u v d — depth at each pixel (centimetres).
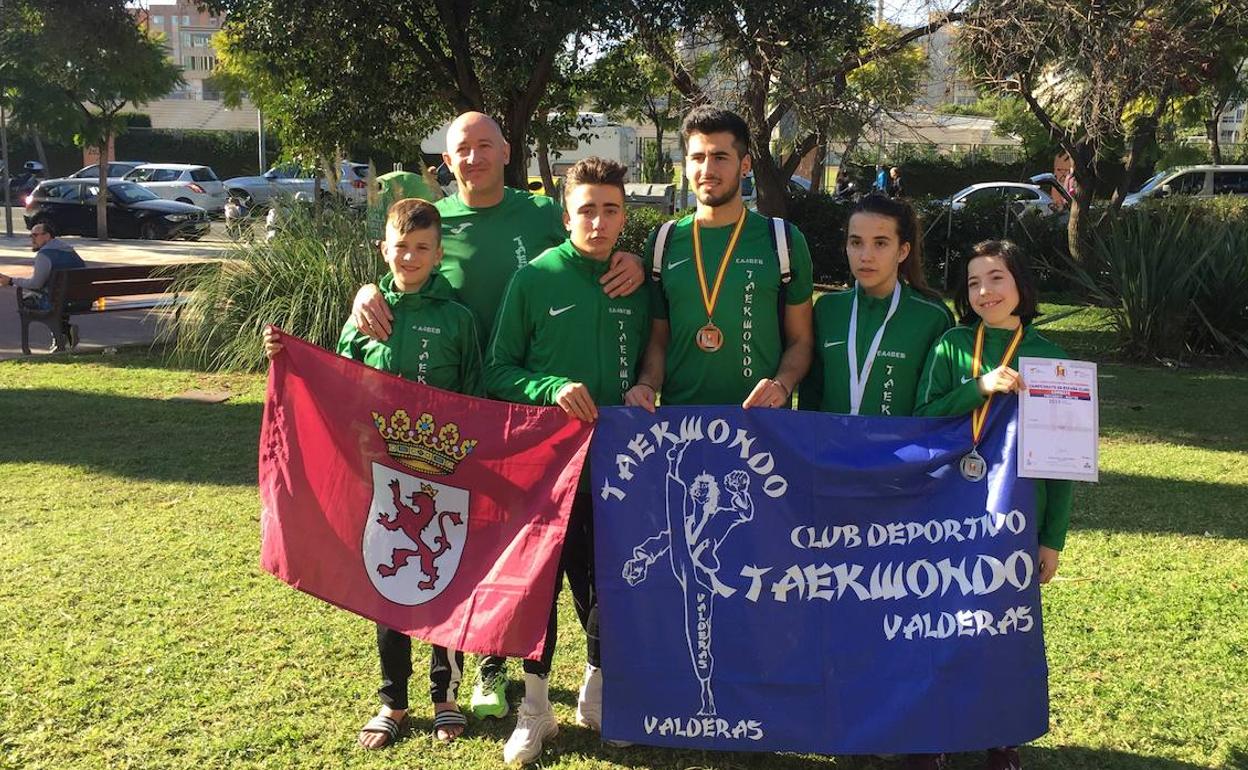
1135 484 656
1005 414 318
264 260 1005
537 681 337
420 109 1309
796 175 2909
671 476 320
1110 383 1002
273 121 1472
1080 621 441
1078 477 309
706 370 330
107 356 1042
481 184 346
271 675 387
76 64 2148
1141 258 1109
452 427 329
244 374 955
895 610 318
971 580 315
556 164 2419
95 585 465
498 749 342
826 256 1631
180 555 505
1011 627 313
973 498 317
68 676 379
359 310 338
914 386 336
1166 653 411
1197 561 516
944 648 314
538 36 1040
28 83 2328
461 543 329
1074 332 1262
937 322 336
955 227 1616
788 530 318
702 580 319
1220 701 374
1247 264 1103
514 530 324
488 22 1073
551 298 330
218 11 1149
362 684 383
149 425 770
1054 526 322
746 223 328
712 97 1322
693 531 320
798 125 1367
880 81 1317
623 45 1278
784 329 338
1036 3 1154
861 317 337
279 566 330
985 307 319
